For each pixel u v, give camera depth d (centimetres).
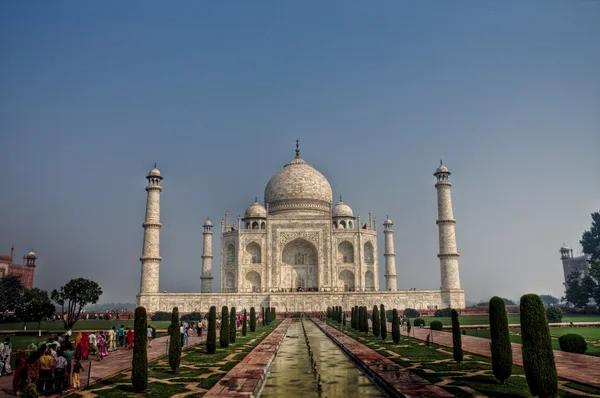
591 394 2766
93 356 4844
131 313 11812
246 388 2995
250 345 5562
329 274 13088
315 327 8725
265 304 11719
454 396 2708
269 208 14925
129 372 3806
